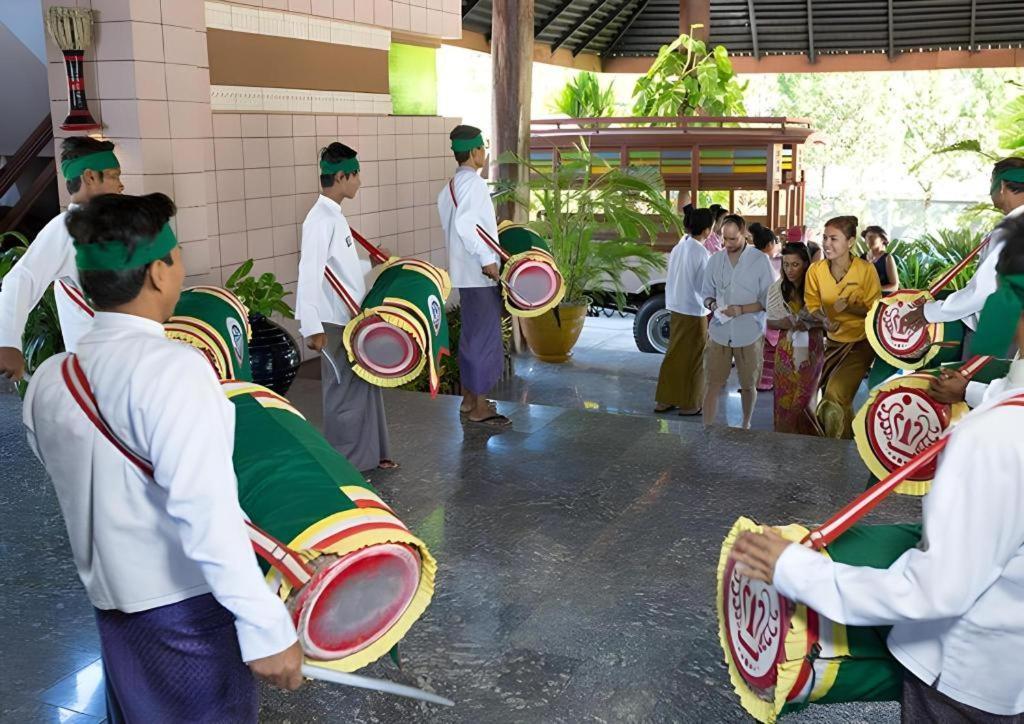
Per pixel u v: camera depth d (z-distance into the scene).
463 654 3.26
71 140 3.53
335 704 2.99
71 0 5.79
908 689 2.02
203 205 6.37
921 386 3.48
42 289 3.50
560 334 10.38
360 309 4.71
